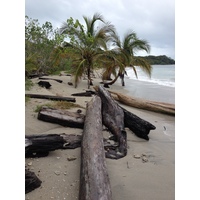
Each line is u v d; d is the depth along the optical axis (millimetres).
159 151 4293
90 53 13008
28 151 3312
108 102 5652
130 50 14969
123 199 2754
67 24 13453
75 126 5023
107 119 5273
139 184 3092
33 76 15164
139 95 11930
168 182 3170
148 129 4887
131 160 3834
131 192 2902
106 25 14078
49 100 7562
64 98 7793
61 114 5078
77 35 13133
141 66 15602
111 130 5039
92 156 3066
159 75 29453
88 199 2309
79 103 7703
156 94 12344
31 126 4684
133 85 17109
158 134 5359
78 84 14133
